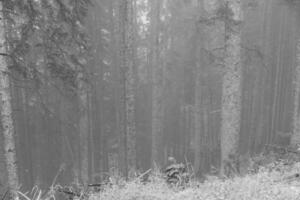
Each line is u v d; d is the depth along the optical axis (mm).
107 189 3471
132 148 10555
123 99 11156
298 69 12547
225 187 3271
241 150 18719
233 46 7609
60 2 8438
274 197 2873
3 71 7180
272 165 4848
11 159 7270
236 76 7648
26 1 7832
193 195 3123
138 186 3434
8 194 5613
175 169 4207
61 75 9492
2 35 7160
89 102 18562
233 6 7578
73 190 3857
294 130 12469
